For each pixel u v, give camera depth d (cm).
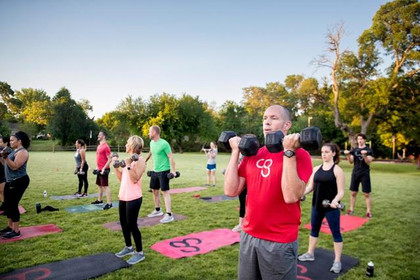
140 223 575
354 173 682
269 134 177
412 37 2147
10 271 359
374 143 4159
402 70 2253
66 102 4519
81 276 346
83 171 840
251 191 199
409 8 2044
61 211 665
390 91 2223
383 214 692
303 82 2723
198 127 4616
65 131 4475
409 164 2892
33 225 553
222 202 792
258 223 192
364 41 2317
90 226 548
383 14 2219
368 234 533
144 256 402
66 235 496
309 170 184
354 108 2338
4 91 6356
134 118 4366
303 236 516
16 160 467
